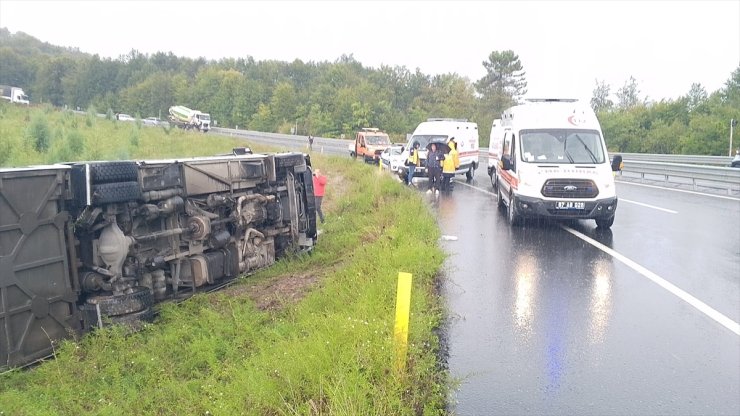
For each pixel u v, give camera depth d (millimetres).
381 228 12789
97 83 117562
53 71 117875
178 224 8281
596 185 12531
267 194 10664
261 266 10328
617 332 6594
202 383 5352
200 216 8500
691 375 5492
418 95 96250
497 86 84938
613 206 12586
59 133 26984
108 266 6875
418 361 5188
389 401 4352
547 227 13484
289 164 11312
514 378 5406
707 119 53125
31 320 6008
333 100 82812
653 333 6562
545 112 14117
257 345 6094
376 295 6891
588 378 5418
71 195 6488
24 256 5957
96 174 6570
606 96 95938
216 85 102688
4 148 21047
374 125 77875
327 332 5602
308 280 9406
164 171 7898
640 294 8078
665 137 55062
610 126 60469
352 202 18125
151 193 7582
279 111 88062
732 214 15359
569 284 8586
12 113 43125
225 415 4344
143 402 5082
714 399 5023
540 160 13156
